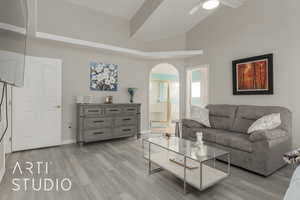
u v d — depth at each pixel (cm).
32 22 261
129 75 475
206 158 175
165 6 329
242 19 349
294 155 166
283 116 261
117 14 436
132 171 237
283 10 287
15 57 127
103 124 383
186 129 343
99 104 376
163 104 777
